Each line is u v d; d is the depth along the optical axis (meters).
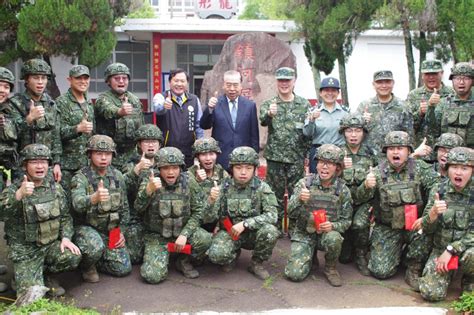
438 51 14.61
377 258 5.79
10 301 5.09
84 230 5.54
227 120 6.97
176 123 7.00
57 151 5.98
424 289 5.18
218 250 5.72
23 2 13.39
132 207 6.24
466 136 6.37
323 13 14.68
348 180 6.07
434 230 5.38
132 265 6.09
